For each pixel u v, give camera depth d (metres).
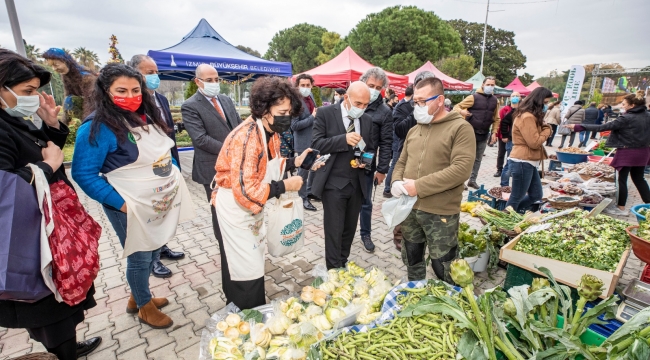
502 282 3.19
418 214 2.42
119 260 3.59
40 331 1.66
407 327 1.70
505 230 3.11
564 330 1.45
